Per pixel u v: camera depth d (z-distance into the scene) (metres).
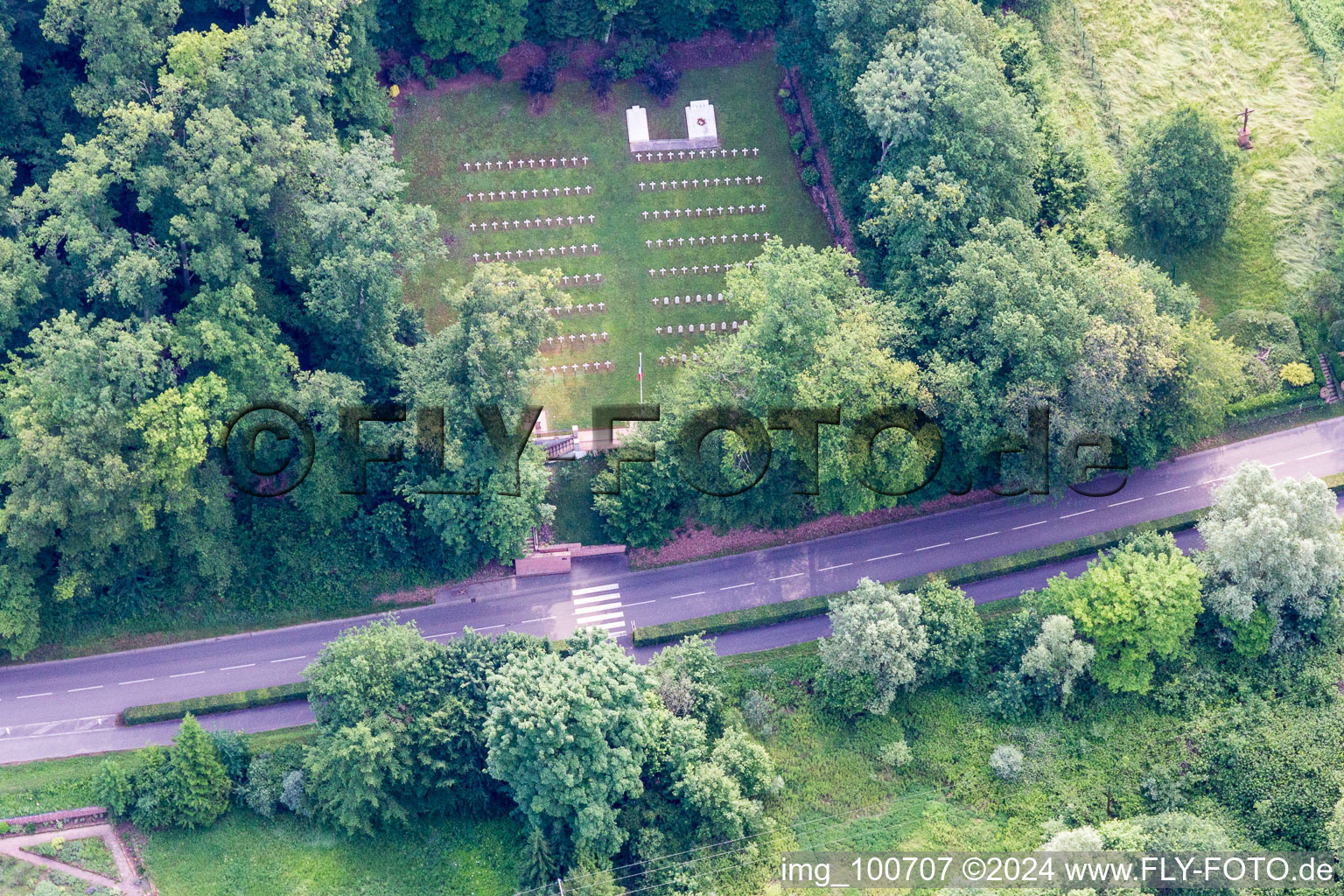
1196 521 150.00
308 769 133.75
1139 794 135.25
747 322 150.00
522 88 162.50
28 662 143.00
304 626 146.12
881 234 147.62
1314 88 166.25
